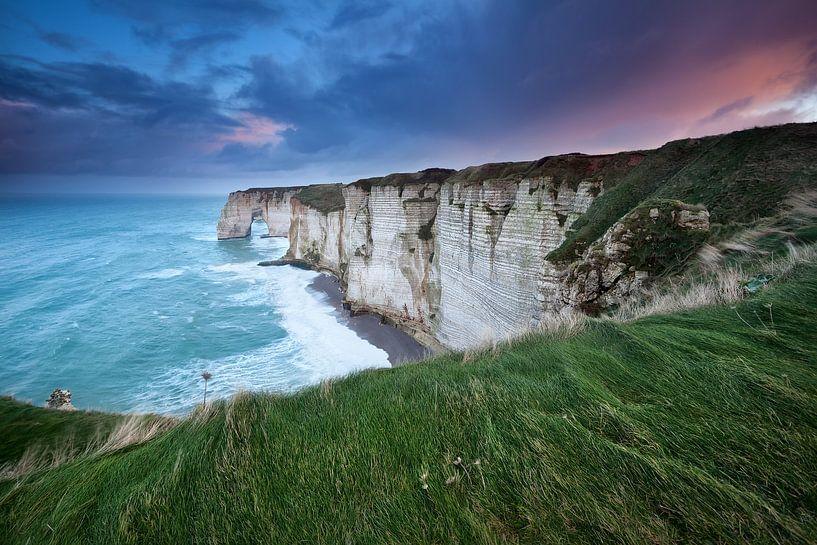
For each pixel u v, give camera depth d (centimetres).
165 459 457
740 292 722
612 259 1508
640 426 382
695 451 343
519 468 353
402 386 573
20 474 536
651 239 1455
